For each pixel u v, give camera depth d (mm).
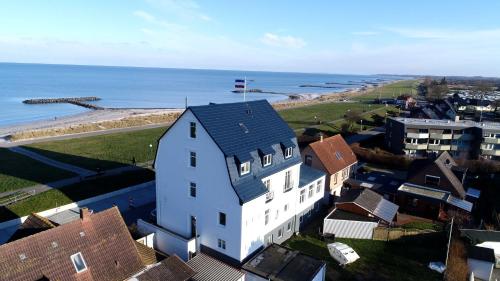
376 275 31781
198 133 31312
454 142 78625
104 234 26000
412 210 46844
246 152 31656
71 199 45562
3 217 39531
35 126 100625
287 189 36781
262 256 31062
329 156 49906
